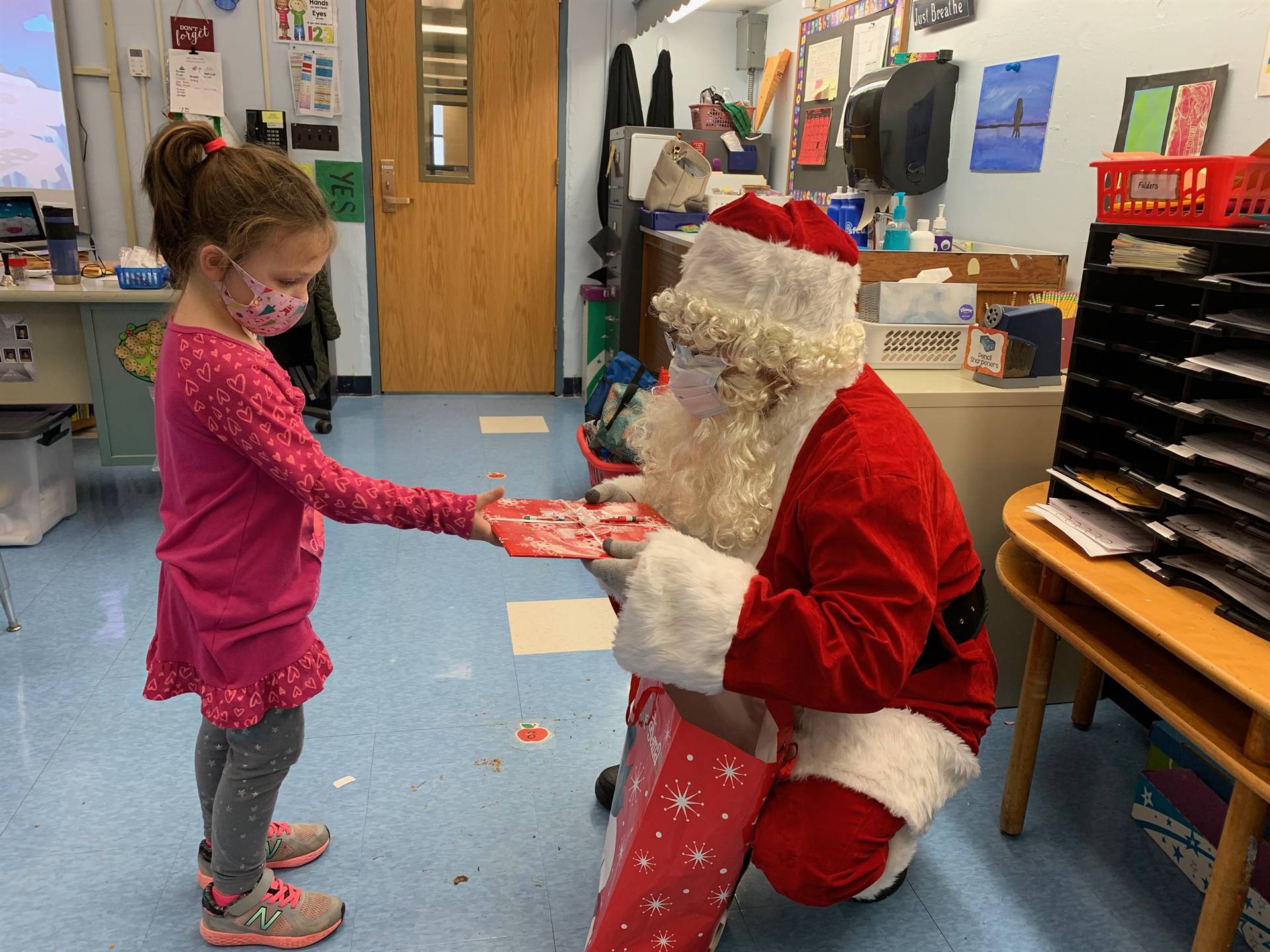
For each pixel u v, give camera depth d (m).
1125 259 1.51
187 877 1.60
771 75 4.11
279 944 1.45
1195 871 1.65
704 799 1.19
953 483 1.99
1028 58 2.51
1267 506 1.26
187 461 1.22
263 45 4.36
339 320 4.87
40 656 2.29
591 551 1.19
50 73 4.11
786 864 1.30
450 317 4.98
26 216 3.58
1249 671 1.13
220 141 1.18
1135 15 2.15
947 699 1.37
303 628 1.35
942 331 2.17
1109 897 1.63
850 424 1.17
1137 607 1.31
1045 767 1.99
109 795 1.80
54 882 1.58
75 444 3.97
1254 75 1.86
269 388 1.20
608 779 1.79
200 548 1.24
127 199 4.37
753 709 1.28
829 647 1.06
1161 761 1.88
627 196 4.25
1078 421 1.67
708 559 1.13
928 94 2.79
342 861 1.64
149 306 3.06
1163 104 2.08
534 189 4.86
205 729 1.42
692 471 1.31
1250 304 1.40
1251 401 1.34
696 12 4.67
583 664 2.33
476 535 1.26
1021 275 2.28
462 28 4.55
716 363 1.23
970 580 1.33
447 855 1.67
